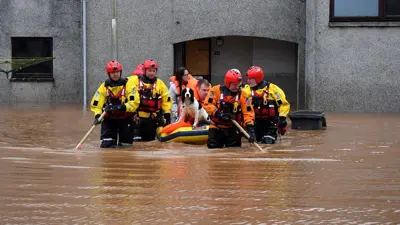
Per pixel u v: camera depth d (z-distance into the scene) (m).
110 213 5.66
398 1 19.09
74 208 5.84
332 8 19.25
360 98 19.38
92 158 9.09
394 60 19.23
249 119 10.55
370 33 19.22
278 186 6.85
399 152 9.89
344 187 6.80
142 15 21.66
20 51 23.34
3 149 10.41
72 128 14.20
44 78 23.25
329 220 5.43
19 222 5.37
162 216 5.56
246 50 23.34
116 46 19.70
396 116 17.69
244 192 6.54
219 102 10.69
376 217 5.53
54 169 7.95
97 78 22.02
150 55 21.75
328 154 9.66
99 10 21.88
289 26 21.42
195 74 23.58
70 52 23.22
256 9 21.41
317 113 14.32
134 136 12.03
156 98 12.05
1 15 23.09
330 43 19.34
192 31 21.58
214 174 7.59
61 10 23.12
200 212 5.70
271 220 5.43
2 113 18.14
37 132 13.39
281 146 10.91
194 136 11.62
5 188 6.70
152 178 7.32
